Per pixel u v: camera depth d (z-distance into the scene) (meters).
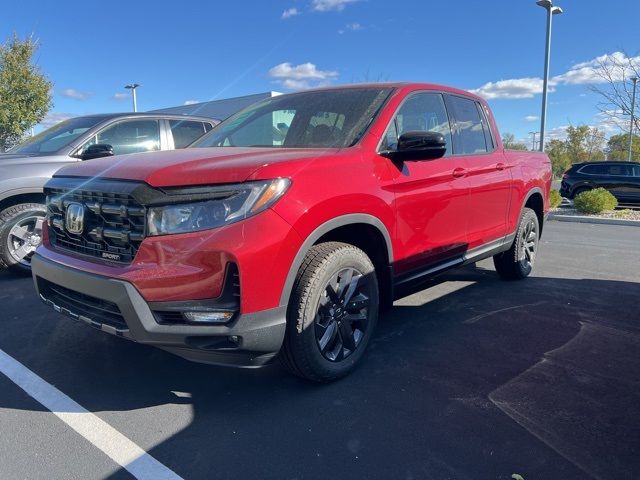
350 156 3.22
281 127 3.90
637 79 15.35
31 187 5.34
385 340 3.96
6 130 20.12
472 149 4.59
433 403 2.99
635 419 2.83
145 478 2.32
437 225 3.91
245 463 2.43
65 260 3.06
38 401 3.01
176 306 2.59
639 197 15.98
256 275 2.61
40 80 20.47
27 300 4.85
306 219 2.80
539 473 2.36
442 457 2.47
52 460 2.45
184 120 6.83
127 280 2.63
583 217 13.13
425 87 4.12
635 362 3.58
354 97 3.88
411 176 3.58
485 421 2.79
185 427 2.74
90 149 4.88
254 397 3.06
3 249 5.37
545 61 15.61
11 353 3.68
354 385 3.21
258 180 2.68
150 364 3.51
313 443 2.59
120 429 2.71
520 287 5.54
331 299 3.13
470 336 4.05
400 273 3.66
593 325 4.32
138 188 2.66
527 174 5.40
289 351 2.97
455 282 5.73
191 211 2.62
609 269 6.57
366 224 3.23
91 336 4.00
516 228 5.35
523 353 3.72
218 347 2.65
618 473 2.36
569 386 3.21
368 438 2.63
